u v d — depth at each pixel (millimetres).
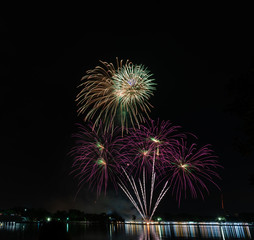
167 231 156125
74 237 102125
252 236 116438
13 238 96938
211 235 124188
